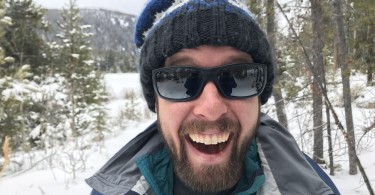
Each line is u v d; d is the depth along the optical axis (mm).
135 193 356
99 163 1826
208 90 300
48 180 1486
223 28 300
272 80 369
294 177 337
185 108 309
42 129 2703
